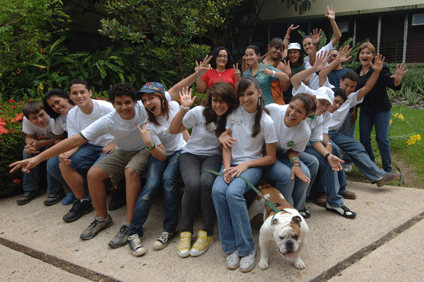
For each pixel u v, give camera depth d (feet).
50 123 11.73
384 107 12.14
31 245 9.07
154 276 7.48
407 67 30.76
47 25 20.79
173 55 20.01
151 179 9.07
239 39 28.09
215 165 9.05
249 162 8.57
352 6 30.76
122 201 11.46
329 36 32.94
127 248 8.78
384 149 12.25
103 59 20.25
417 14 29.76
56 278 7.63
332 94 9.93
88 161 10.82
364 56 12.29
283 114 8.88
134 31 20.40
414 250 7.90
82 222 10.44
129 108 9.06
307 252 8.09
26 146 11.48
